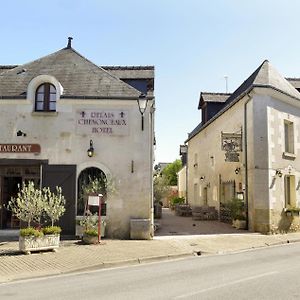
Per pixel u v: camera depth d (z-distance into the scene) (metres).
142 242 13.01
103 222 13.51
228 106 19.94
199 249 12.13
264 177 16.70
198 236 14.98
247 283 7.24
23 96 14.24
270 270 8.66
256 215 16.55
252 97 17.12
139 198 13.97
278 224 16.81
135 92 14.51
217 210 22.59
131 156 14.16
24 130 14.23
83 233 12.67
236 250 12.35
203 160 26.62
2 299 6.30
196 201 29.16
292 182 18.45
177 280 7.64
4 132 14.23
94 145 14.18
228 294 6.38
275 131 17.39
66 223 13.80
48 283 7.62
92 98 14.19
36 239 10.66
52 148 14.17
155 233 15.85
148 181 14.06
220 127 22.20
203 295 6.32
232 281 7.45
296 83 22.12
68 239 13.17
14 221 14.17
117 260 9.88
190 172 32.03
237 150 17.73
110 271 8.95
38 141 14.20
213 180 23.73
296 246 13.46
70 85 14.80
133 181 14.05
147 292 6.61
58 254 10.48
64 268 8.98
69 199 13.93
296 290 6.64
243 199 17.80
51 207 11.50
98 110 14.32
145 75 17.48
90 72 15.44
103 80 15.05
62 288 7.10
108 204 13.95
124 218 13.91
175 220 22.42
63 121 14.27
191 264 9.72
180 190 41.19
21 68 15.77
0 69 17.94
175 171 50.94
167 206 41.75
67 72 15.45
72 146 14.18
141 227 13.70
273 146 17.14
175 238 14.29
